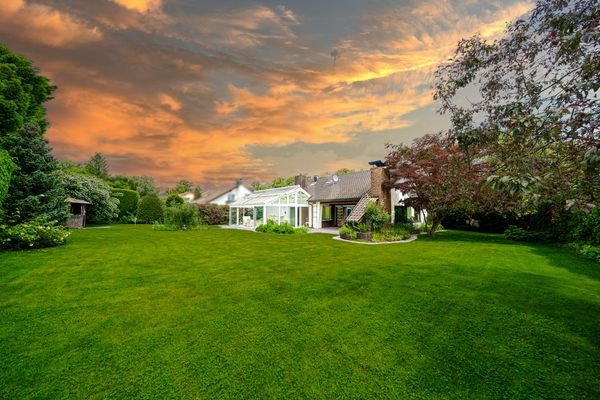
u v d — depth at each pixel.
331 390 2.86
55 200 14.30
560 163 3.31
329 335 4.08
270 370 3.21
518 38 3.81
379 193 21.95
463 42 4.27
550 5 3.41
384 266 8.80
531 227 16.92
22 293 6.04
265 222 25.83
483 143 4.00
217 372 3.18
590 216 11.69
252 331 4.21
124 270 8.24
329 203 28.61
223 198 53.66
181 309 5.14
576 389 2.87
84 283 6.84
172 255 10.91
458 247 13.26
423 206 19.39
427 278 7.27
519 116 3.23
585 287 6.39
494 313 4.86
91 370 3.21
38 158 13.73
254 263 9.36
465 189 4.82
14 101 19.05
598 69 2.78
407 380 3.03
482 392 2.83
